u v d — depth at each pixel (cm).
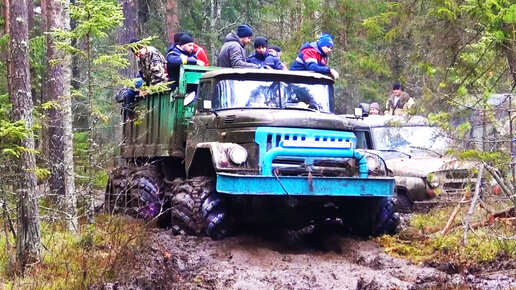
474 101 852
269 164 845
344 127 891
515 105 845
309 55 1052
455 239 845
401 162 1247
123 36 1995
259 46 1100
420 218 1060
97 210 1102
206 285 676
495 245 808
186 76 1030
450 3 892
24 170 702
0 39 1088
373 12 2000
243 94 945
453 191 1163
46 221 925
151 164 1106
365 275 725
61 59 877
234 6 2872
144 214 1044
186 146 980
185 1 2653
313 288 672
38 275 670
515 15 760
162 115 1084
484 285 658
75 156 998
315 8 2045
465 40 919
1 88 1297
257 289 659
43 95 1655
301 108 945
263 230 941
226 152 852
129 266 696
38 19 2323
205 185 888
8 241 741
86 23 772
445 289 653
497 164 805
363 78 2164
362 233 955
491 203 964
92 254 743
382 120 1348
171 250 815
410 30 1052
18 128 668
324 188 842
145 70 1112
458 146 851
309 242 945
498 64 899
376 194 867
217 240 873
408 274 729
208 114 949
